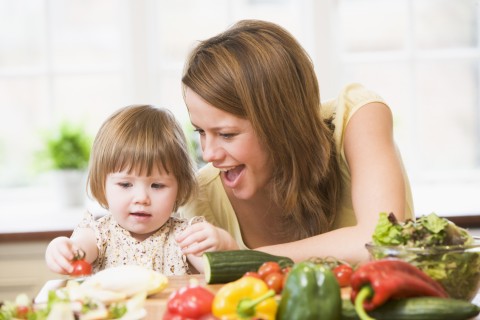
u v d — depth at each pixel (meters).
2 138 4.52
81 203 4.34
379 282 1.53
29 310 1.58
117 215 2.42
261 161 2.16
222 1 4.50
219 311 1.51
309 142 2.19
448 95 4.50
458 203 4.02
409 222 1.78
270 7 4.48
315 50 4.34
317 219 2.29
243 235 2.52
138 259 2.45
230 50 2.09
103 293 1.73
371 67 4.48
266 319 1.50
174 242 2.49
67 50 4.55
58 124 4.45
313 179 2.24
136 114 2.46
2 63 4.53
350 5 4.46
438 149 4.52
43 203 4.49
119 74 4.52
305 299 1.49
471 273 1.72
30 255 3.79
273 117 2.10
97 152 2.42
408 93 4.50
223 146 2.12
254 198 2.37
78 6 4.52
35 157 4.45
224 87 2.05
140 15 4.41
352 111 2.26
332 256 2.00
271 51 2.11
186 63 2.16
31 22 4.52
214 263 1.90
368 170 2.14
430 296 1.59
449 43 4.50
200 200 2.54
